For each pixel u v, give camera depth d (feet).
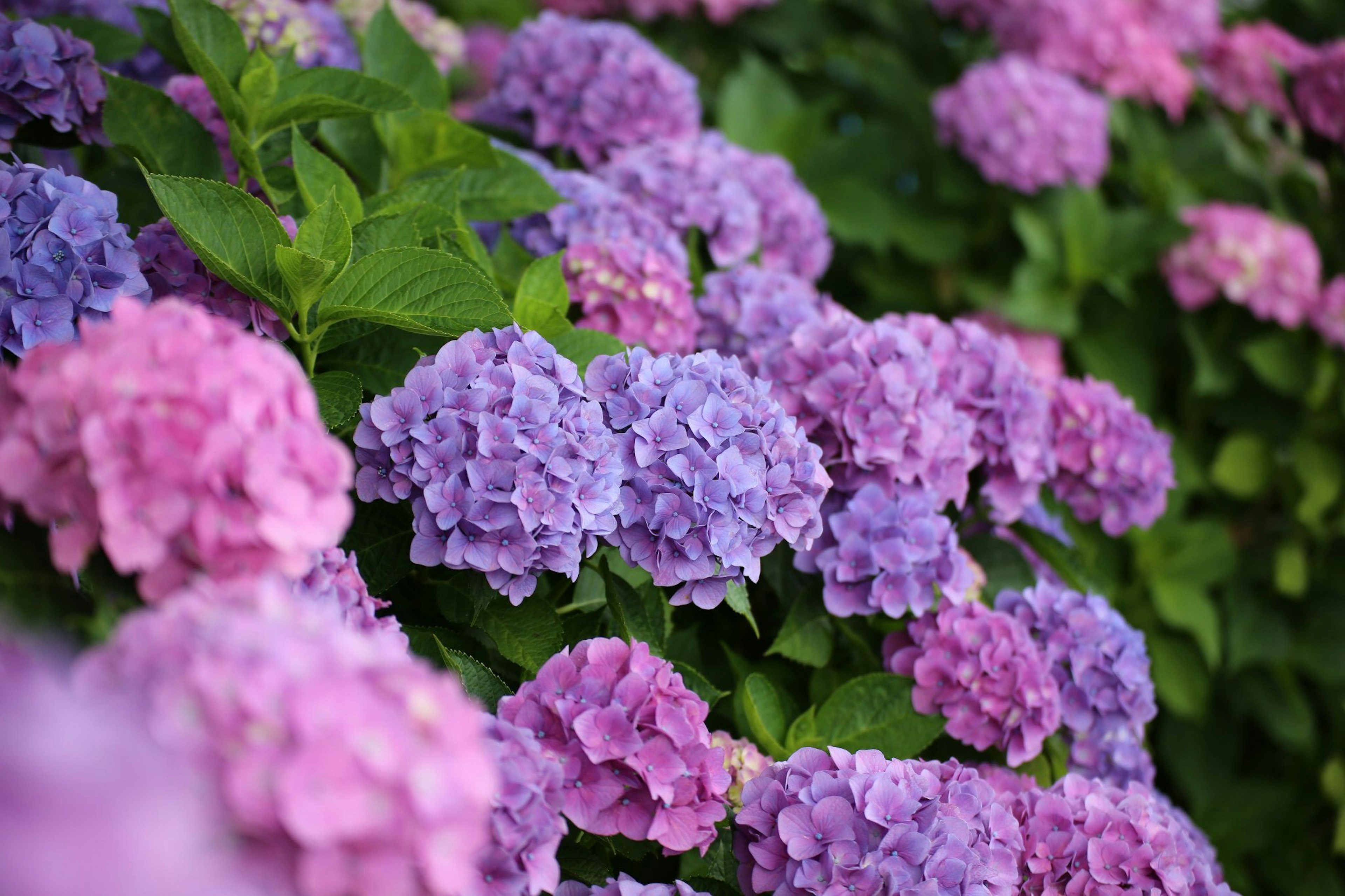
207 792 5.03
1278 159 9.04
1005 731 6.28
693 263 6.98
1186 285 8.20
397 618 6.11
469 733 5.15
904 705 6.28
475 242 6.46
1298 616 8.25
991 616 6.34
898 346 6.39
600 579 6.24
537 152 7.58
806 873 5.74
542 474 5.76
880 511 6.32
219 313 6.00
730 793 6.01
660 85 7.35
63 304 5.80
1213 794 7.93
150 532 5.22
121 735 4.95
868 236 7.97
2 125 6.22
